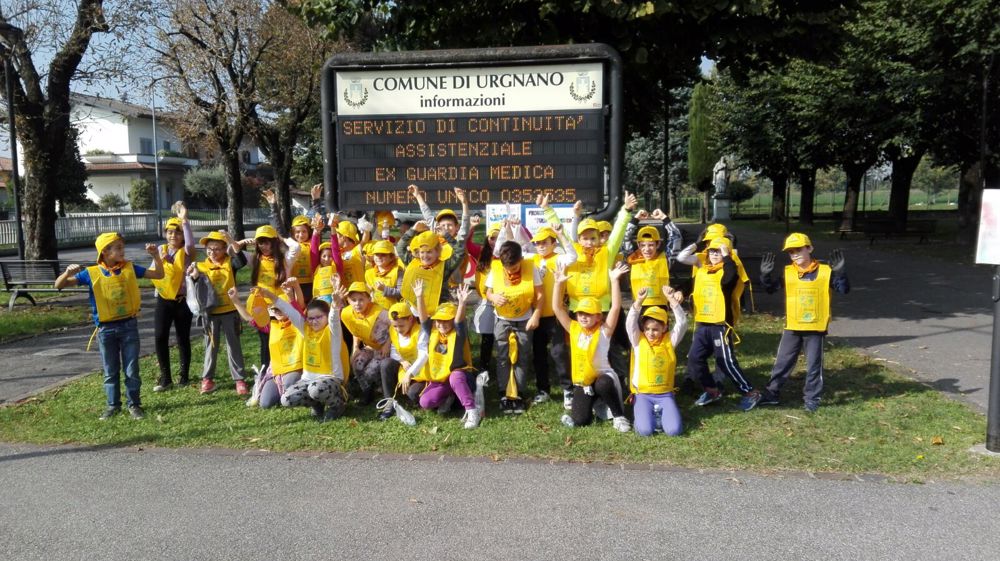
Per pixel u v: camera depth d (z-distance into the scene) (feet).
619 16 30.19
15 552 13.34
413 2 34.01
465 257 23.38
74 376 26.78
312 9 36.88
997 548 12.89
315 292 25.36
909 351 28.12
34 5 48.19
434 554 12.93
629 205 22.50
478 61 26.96
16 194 50.26
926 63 61.67
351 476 16.65
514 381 21.44
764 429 19.34
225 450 18.56
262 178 192.75
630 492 15.44
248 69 82.02
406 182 27.84
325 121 27.86
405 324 20.98
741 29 34.19
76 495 15.88
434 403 20.77
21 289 42.80
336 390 20.75
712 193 164.86
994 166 63.10
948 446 17.79
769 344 29.40
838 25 35.53
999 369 17.15
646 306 23.50
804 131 89.92
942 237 85.15
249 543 13.50
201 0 72.18
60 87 49.85
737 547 13.01
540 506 14.83
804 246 20.59
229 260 24.30
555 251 22.53
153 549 13.37
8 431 20.29
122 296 21.42
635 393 19.61
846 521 13.98
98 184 170.81
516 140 27.25
